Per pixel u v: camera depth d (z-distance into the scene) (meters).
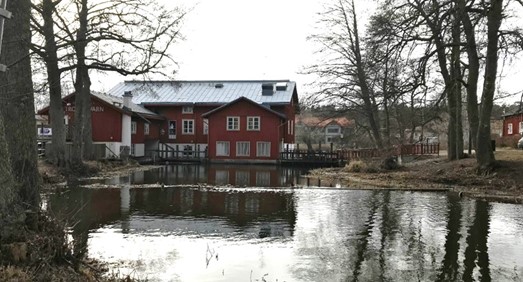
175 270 8.79
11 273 5.84
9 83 8.16
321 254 10.03
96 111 44.38
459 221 13.73
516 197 18.88
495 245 10.80
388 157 32.06
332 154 46.16
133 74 25.52
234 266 9.12
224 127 51.31
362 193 20.89
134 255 9.77
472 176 23.41
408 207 16.50
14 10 8.59
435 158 35.31
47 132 36.81
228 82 60.81
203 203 17.44
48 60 19.61
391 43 19.39
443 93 24.47
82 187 22.08
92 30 24.11
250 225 13.16
